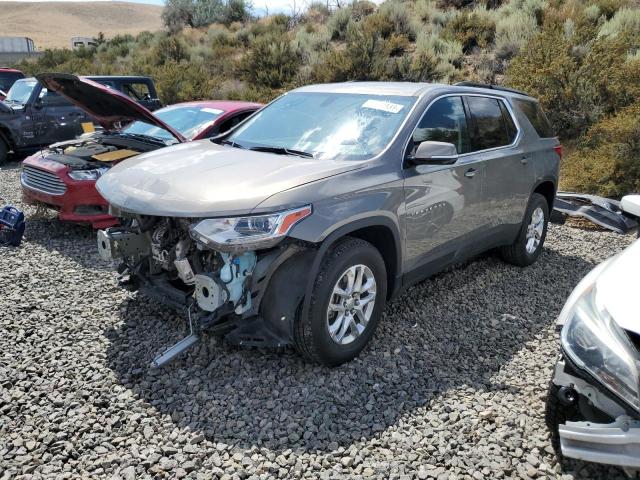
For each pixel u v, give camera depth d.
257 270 3.50
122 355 3.91
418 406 3.47
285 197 3.42
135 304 4.71
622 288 2.73
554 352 4.23
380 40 17.12
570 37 12.27
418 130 4.39
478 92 5.25
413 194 4.18
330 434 3.17
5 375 3.63
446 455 3.04
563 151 10.54
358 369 3.85
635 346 2.49
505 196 5.33
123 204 3.67
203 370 3.78
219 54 22.58
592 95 10.80
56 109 12.02
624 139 8.74
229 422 3.25
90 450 3.00
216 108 7.59
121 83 11.91
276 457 2.99
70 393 3.47
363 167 3.92
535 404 3.54
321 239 3.49
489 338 4.43
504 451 3.09
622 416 2.50
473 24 18.08
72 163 6.57
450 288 5.38
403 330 4.46
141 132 7.42
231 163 3.96
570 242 7.09
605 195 8.73
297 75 18.02
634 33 13.62
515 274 5.85
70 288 5.07
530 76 11.48
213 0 29.50
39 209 7.15
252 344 3.60
